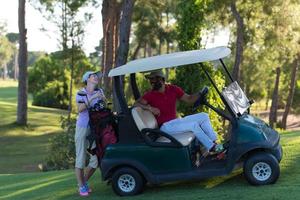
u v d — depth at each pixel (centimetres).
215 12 2478
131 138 734
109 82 2095
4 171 1931
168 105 760
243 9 2653
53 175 1159
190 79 1227
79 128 761
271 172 694
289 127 4425
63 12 3148
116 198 740
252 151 705
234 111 708
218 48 731
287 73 4653
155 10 4297
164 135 720
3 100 5956
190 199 686
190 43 1273
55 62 5272
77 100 753
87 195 795
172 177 716
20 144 2731
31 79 5322
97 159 766
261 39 2942
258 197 651
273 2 2547
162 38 4844
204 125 720
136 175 733
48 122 3588
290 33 2741
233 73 2712
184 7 1278
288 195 645
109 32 3197
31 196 901
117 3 3095
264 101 6234
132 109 737
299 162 820
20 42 3331
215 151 705
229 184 734
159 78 757
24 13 3316
